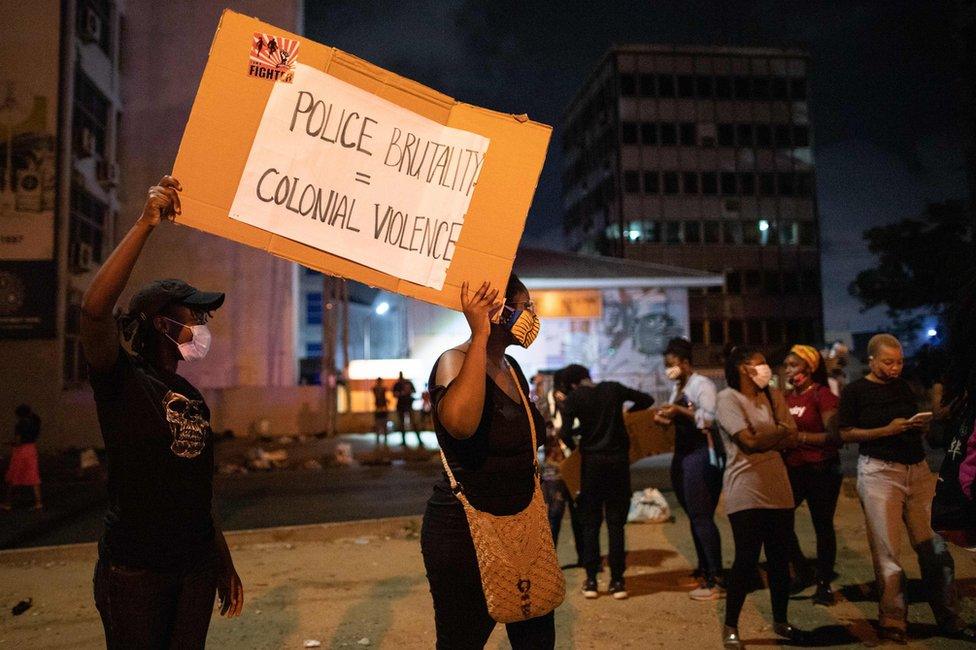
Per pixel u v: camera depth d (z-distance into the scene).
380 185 2.54
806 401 5.54
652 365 30.20
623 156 47.66
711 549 5.44
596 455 5.54
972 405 2.90
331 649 4.40
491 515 2.42
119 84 26.48
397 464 17.09
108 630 2.30
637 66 48.47
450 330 28.48
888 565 4.42
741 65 49.41
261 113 2.41
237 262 27.09
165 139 26.86
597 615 5.04
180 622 2.36
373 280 2.51
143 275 26.56
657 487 11.59
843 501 8.95
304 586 5.85
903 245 38.31
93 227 24.09
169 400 2.34
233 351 26.78
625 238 46.97
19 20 21.08
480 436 2.45
